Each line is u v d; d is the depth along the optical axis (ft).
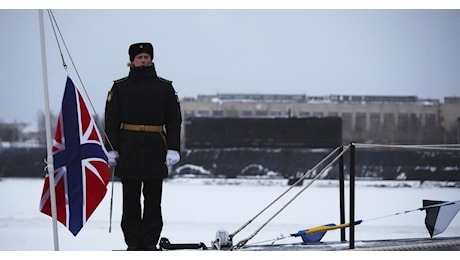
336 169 132.57
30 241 52.80
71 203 28.12
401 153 134.31
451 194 101.30
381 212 74.95
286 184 126.82
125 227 29.12
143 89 28.84
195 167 132.77
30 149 143.02
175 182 129.90
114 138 28.66
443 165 132.16
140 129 28.71
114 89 29.01
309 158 133.59
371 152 136.15
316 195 97.55
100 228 60.44
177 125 29.12
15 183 120.16
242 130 135.03
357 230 59.06
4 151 142.10
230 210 77.25
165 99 28.99
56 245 27.12
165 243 30.55
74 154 28.27
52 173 27.17
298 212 74.64
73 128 28.32
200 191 104.99
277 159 133.28
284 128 134.92
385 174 132.36
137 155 28.66
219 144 134.92
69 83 28.45
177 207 80.38
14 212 73.31
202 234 56.80
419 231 58.03
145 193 29.25
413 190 110.63
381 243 32.45
